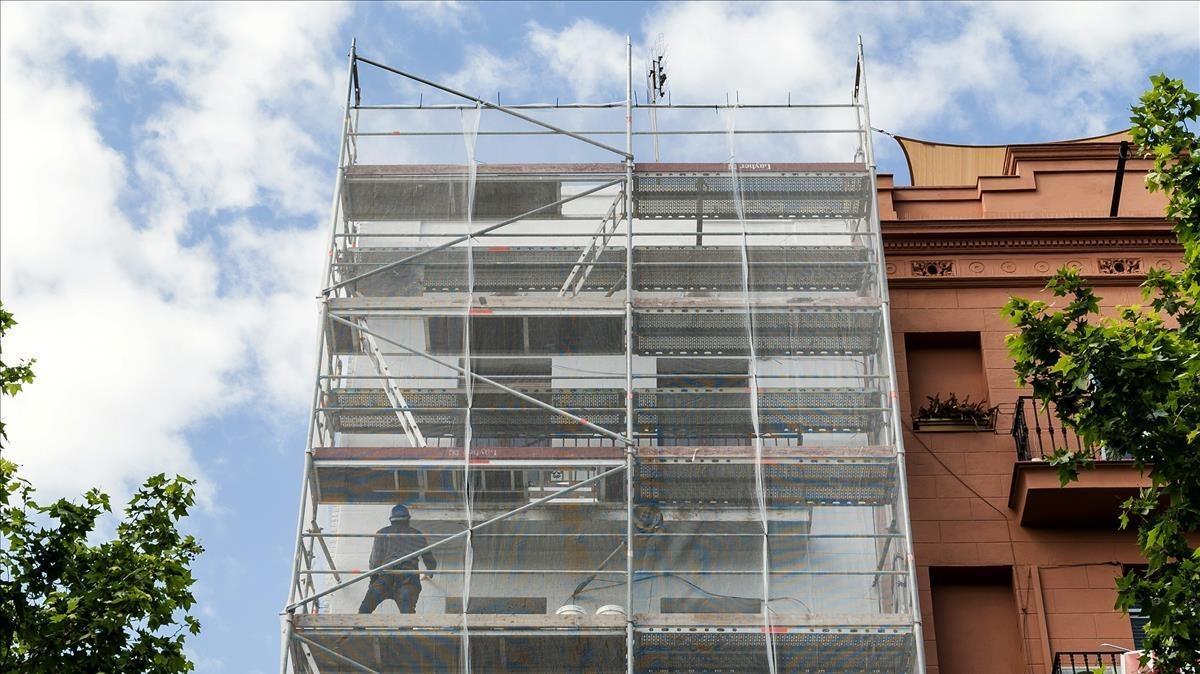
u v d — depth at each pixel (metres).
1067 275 23.28
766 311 28.75
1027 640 26.59
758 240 30.48
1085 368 21.84
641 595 26.62
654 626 25.39
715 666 25.66
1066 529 27.50
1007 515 27.69
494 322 28.94
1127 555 27.19
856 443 28.22
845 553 26.64
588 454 27.14
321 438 27.67
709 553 26.80
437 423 28.38
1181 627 21.09
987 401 29.06
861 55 31.64
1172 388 21.80
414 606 26.22
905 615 25.27
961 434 28.53
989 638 26.94
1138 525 27.31
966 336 29.77
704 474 27.09
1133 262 30.25
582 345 29.09
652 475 27.14
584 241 30.53
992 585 27.42
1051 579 27.08
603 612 25.53
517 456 27.16
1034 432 28.33
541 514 27.19
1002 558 27.30
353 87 31.42
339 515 27.73
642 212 30.72
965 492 27.95
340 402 28.28
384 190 30.59
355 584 26.88
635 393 28.23
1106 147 31.53
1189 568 21.28
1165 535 21.84
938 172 32.97
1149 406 21.73
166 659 22.53
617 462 27.05
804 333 28.73
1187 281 23.27
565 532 27.06
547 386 28.73
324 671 26.14
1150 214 31.02
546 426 28.23
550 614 25.50
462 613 25.61
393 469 27.03
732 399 28.28
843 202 30.48
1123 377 21.83
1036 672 26.28
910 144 33.25
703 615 25.41
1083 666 26.25
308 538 27.16
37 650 22.03
